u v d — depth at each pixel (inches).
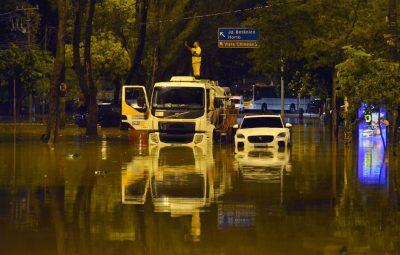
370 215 1147.3
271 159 2096.5
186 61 4411.9
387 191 1413.6
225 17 4325.8
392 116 2196.1
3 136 3230.8
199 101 2733.8
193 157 2171.5
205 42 4343.0
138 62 3577.8
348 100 2440.9
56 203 1269.7
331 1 3036.4
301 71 3550.7
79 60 3245.6
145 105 3339.1
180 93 2736.2
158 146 2655.0
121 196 1348.4
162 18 3956.7
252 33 4013.3
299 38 3265.3
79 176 1669.5
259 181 1563.7
